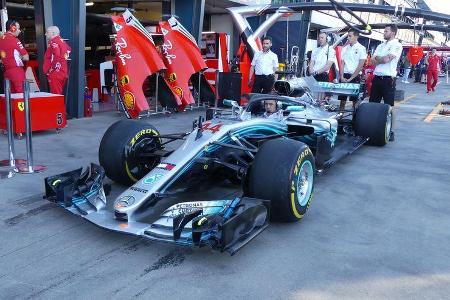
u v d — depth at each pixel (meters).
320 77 8.45
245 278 2.71
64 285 2.61
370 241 3.27
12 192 4.23
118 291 2.55
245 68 11.02
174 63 8.97
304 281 2.69
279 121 4.52
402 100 13.83
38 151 5.86
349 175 5.05
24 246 3.11
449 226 3.59
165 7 12.03
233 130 3.84
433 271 2.84
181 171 3.37
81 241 3.21
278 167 3.31
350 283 2.67
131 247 3.13
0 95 6.65
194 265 2.87
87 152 5.82
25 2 12.71
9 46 7.09
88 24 13.59
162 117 8.89
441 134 7.72
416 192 4.46
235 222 2.76
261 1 15.54
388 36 7.28
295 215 3.46
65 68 7.68
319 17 19.91
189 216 2.80
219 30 16.73
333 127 4.95
